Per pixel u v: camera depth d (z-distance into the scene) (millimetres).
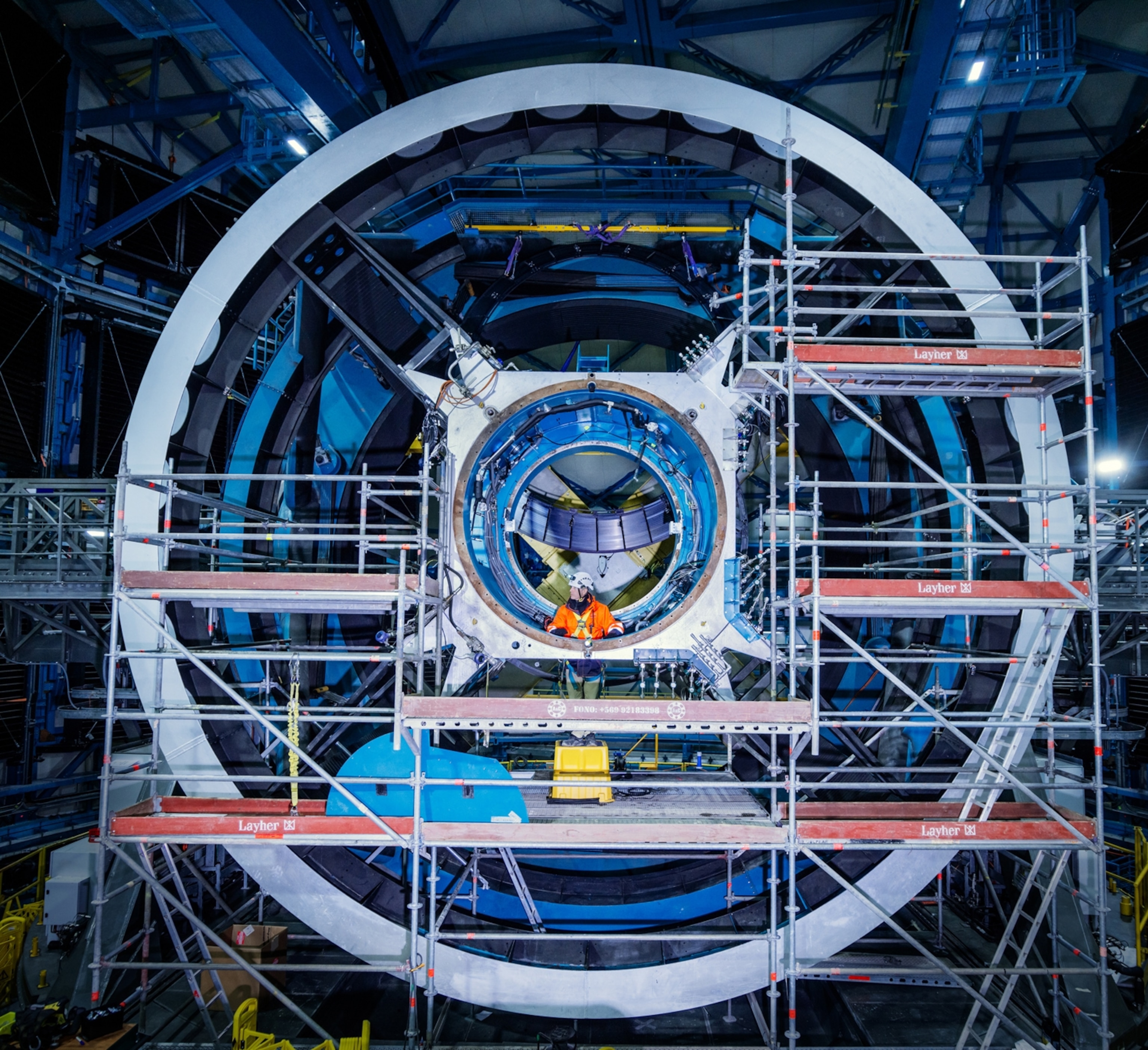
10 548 11000
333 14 12328
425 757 7379
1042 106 12500
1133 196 14969
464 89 8656
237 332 8961
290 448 10391
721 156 9070
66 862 9406
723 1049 7199
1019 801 7781
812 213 9414
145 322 16375
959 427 9984
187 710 7891
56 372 14648
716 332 10273
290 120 13289
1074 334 16703
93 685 15250
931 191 14078
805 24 12164
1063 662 11883
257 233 8695
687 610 8484
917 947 6984
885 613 7355
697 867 8852
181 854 8195
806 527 10812
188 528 8641
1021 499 7617
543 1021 7863
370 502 10758
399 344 10086
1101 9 13164
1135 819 14203
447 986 7605
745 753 9844
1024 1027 7594
